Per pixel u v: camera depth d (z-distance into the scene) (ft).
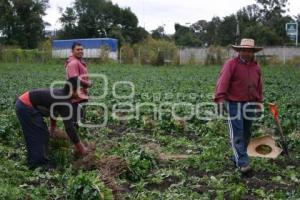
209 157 30.27
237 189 23.70
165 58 171.12
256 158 29.76
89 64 168.86
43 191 23.75
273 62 160.66
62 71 130.00
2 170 26.48
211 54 168.96
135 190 24.54
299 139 34.91
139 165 27.71
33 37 282.97
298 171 28.22
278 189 24.97
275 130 38.70
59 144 29.91
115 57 197.67
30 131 27.94
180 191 24.09
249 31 267.18
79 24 321.52
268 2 310.65
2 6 275.39
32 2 281.95
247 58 27.37
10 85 80.18
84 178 22.77
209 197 23.56
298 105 54.03
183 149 33.99
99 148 31.60
